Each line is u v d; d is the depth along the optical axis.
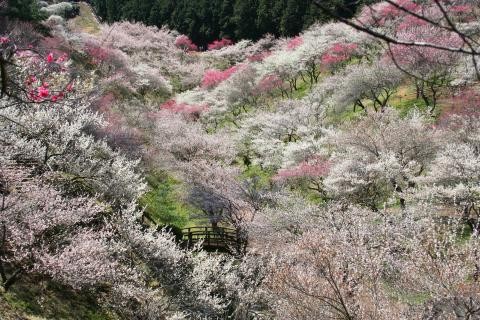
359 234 13.50
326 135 30.72
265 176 34.41
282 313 11.83
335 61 46.00
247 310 15.62
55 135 17.62
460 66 27.95
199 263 16.88
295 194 25.77
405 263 11.23
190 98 52.59
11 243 11.51
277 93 50.06
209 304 15.02
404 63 30.83
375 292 10.43
